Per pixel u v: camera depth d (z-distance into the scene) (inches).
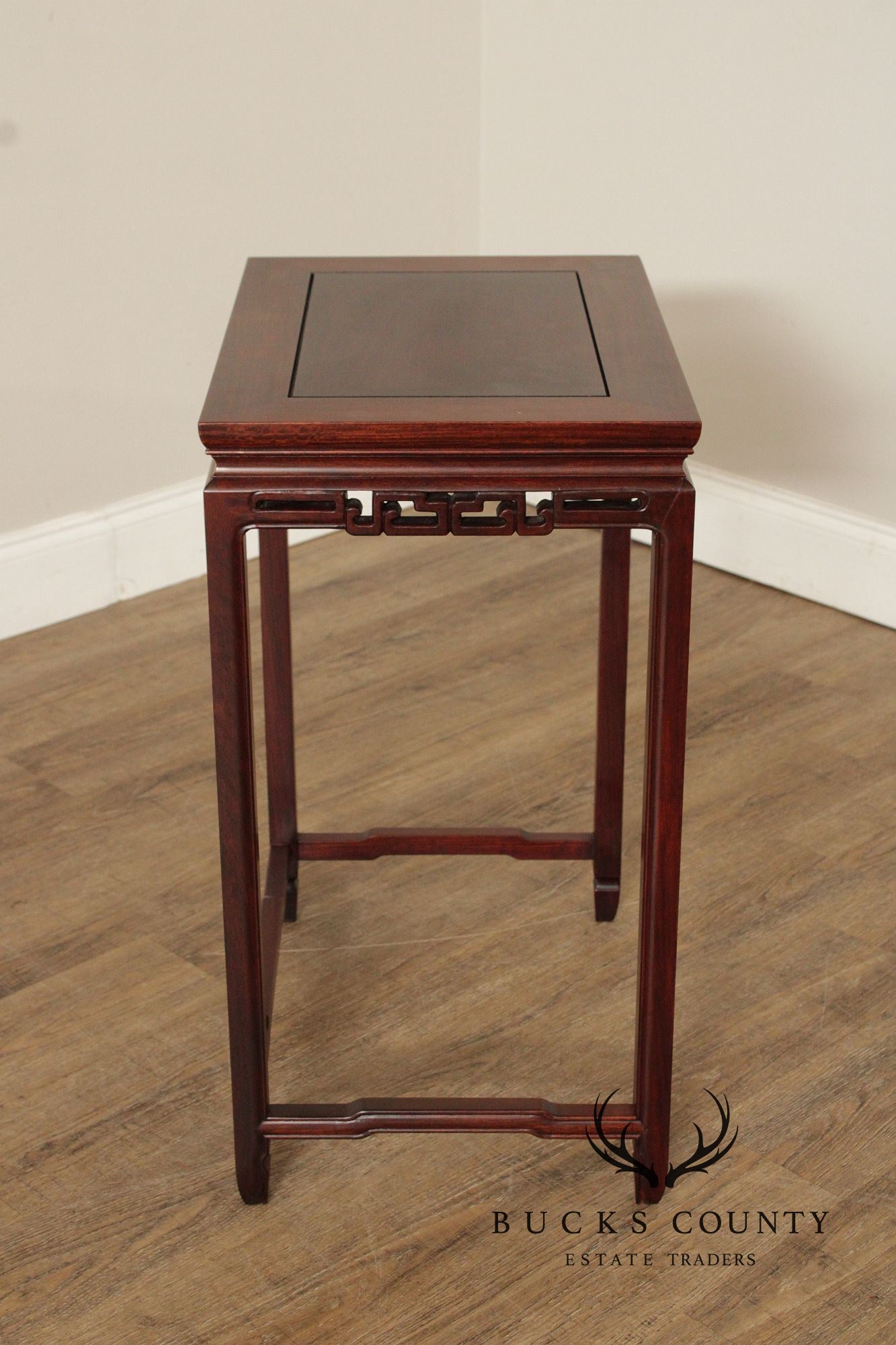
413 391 49.5
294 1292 54.3
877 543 101.5
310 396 49.0
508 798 83.4
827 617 104.5
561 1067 64.7
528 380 50.6
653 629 50.8
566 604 105.5
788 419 104.8
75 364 99.0
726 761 86.7
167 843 79.7
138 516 105.3
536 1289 54.4
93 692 94.2
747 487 108.0
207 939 72.6
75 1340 52.4
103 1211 57.7
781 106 97.3
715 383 108.3
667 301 109.5
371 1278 54.9
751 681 95.7
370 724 90.7
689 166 104.2
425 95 112.3
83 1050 65.7
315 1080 64.0
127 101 95.5
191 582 109.9
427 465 47.8
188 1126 61.8
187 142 99.7
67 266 96.3
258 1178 57.3
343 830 80.3
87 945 72.1
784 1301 53.9
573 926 73.9
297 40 102.9
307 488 48.0
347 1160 60.4
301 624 102.5
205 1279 54.9
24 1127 61.6
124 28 93.7
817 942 72.1
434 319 57.0
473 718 91.3
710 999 68.5
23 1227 57.0
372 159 111.1
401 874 78.2
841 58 93.0
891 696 94.1
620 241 111.3
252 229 106.1
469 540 115.0
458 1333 52.7
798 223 99.2
